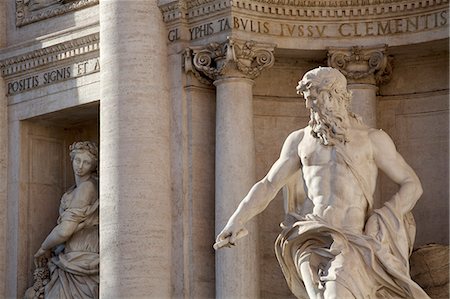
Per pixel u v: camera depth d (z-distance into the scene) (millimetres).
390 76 41469
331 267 34938
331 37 41062
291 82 42281
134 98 40938
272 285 41406
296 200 36938
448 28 39844
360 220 35906
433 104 41438
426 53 41219
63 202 44438
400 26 40656
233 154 40312
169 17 41500
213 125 41344
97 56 43812
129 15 41219
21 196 45562
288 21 41094
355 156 36156
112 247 40531
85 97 44000
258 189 36469
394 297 35375
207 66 40844
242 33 40562
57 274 44219
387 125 41719
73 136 46781
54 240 44188
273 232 41656
